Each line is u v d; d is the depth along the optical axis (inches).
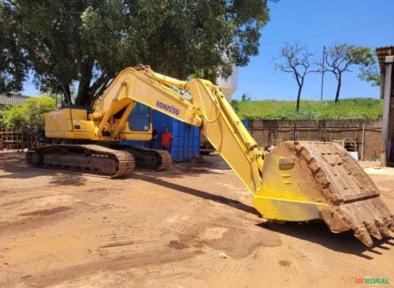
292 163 252.2
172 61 664.4
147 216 294.4
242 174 298.2
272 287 179.2
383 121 708.7
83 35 558.6
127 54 576.1
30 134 989.2
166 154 550.9
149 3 538.0
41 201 332.8
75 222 272.5
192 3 614.5
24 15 571.8
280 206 256.8
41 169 550.0
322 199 236.1
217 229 264.4
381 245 239.8
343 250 230.2
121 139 537.0
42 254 209.5
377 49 701.3
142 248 223.1
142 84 439.5
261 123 1052.5
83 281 177.3
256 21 729.6
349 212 227.5
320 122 966.4
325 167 242.4
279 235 254.8
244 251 223.6
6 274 183.2
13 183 423.5
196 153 770.2
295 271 198.1
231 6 698.2
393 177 568.1
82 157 517.7
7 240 231.0
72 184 421.4
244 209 327.0
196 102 351.3
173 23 589.0
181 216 296.7
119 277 182.7
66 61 634.2
